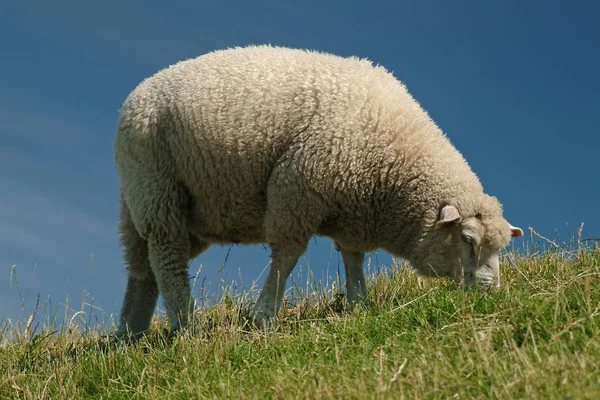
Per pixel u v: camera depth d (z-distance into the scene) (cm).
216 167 849
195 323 849
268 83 834
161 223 880
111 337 937
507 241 828
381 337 630
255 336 739
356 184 823
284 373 575
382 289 971
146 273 968
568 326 530
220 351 689
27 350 873
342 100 817
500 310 607
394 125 828
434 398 457
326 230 873
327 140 804
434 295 698
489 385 467
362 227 863
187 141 852
